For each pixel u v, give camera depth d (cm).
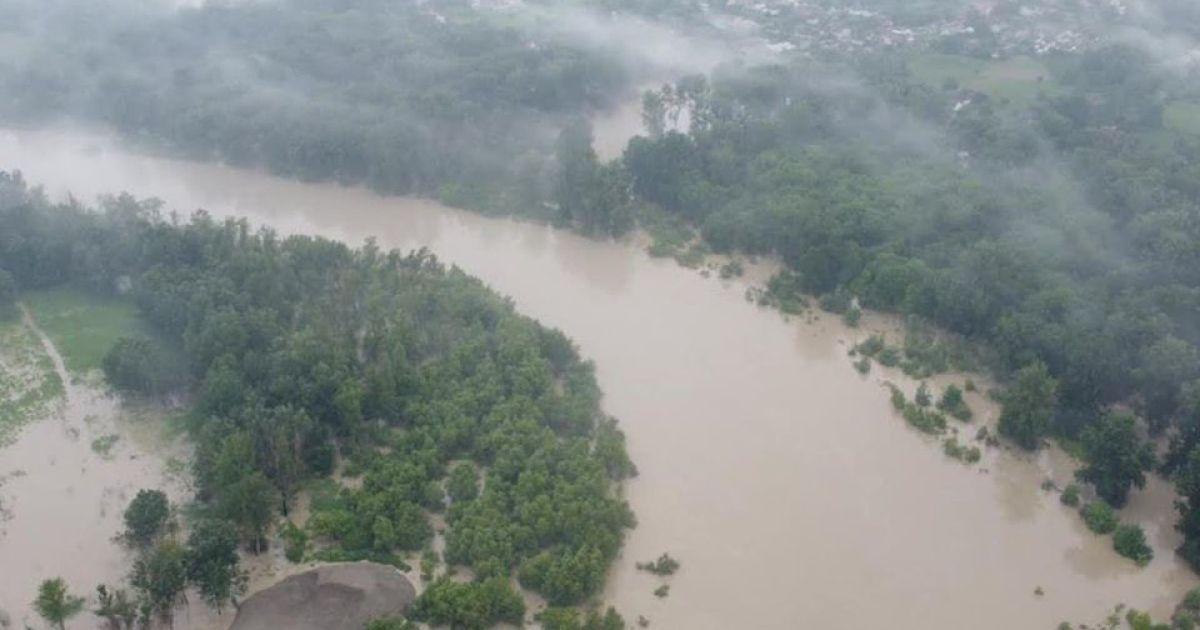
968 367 12244
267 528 9306
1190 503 9544
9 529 9369
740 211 14912
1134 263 13050
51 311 13075
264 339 11331
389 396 10644
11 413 11006
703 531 9612
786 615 8738
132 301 13275
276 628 8131
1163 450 10950
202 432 10012
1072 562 9519
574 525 9075
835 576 9181
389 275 12900
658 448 10706
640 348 12569
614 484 10119
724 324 13188
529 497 9425
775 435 11025
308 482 9969
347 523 9225
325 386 10556
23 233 13662
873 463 10681
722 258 14812
